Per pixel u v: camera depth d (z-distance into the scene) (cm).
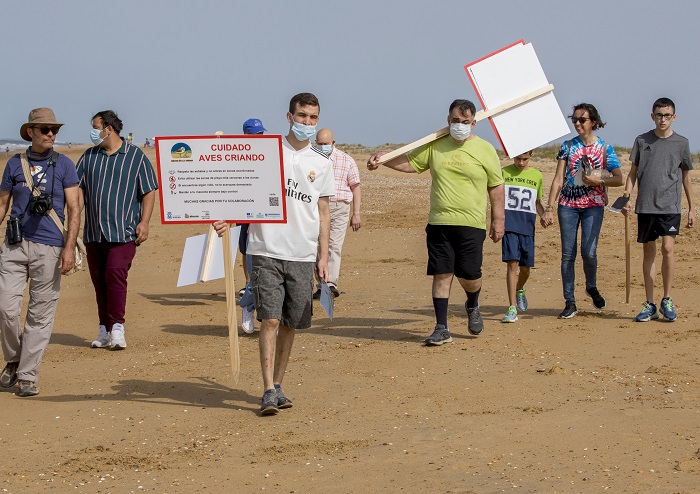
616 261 1582
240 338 1085
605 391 804
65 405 806
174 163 770
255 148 755
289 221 761
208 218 773
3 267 841
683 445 652
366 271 1600
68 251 834
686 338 1007
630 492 565
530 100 1057
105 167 1035
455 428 709
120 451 678
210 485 603
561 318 1136
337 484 598
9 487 605
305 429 721
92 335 1131
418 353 968
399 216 2334
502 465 623
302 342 1041
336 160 1306
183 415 768
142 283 1544
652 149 1093
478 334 1049
